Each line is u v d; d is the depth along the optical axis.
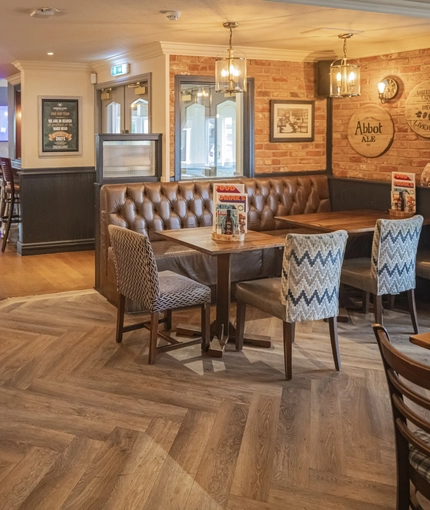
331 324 3.77
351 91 5.17
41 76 7.39
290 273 3.54
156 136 5.78
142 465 2.70
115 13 4.36
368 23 4.70
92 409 3.25
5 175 7.59
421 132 5.45
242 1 3.97
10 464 2.70
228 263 4.12
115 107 7.20
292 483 2.58
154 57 5.91
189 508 2.40
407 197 5.33
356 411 3.25
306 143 6.48
